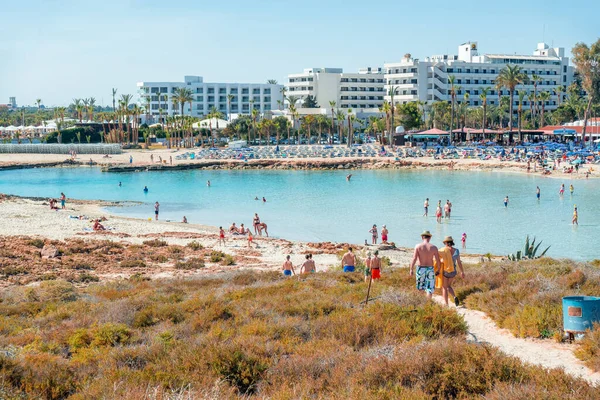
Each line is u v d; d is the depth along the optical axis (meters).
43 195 88.50
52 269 35.88
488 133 148.88
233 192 87.19
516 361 10.50
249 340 13.08
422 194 80.00
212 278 29.33
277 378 11.03
